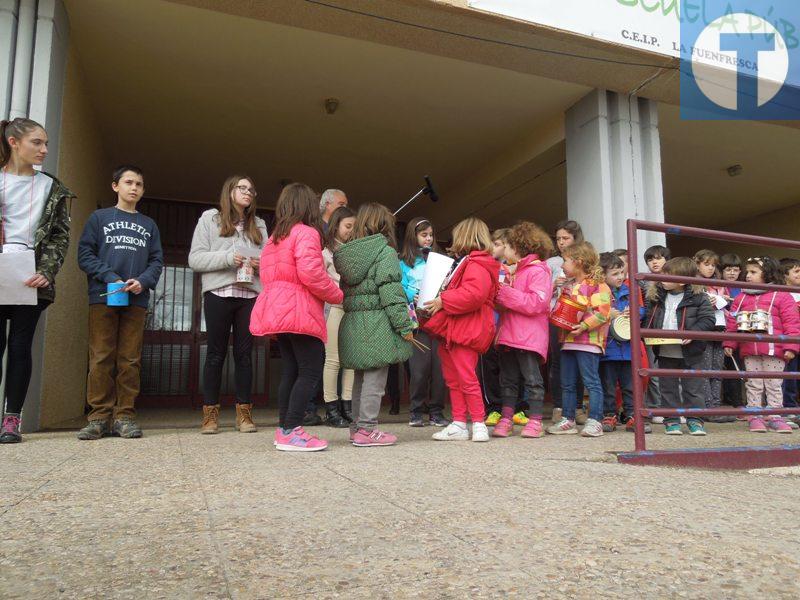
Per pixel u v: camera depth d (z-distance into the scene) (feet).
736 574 3.54
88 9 14.56
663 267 13.07
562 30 15.47
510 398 11.69
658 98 19.39
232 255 11.16
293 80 18.22
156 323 25.46
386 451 8.84
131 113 19.84
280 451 8.75
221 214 11.62
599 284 11.79
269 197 27.99
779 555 3.88
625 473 7.06
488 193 25.35
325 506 5.21
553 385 14.94
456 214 27.99
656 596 3.21
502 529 4.49
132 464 7.47
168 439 10.37
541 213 29.17
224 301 11.41
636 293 9.00
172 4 14.49
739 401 19.92
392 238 10.09
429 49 16.25
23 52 12.42
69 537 4.28
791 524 4.70
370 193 27.84
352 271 9.66
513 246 12.18
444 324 10.46
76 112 16.07
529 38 15.74
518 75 17.98
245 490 5.87
